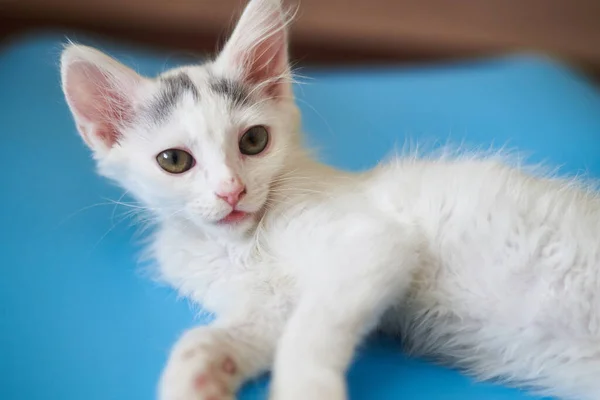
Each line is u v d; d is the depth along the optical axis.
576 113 0.54
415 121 0.53
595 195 0.34
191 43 0.69
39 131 0.49
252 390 0.31
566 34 0.75
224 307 0.34
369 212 0.33
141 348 0.34
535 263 0.31
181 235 0.35
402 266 0.32
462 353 0.33
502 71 0.61
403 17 0.72
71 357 0.34
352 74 0.62
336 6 0.70
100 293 0.37
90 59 0.34
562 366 0.31
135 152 0.34
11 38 0.65
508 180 0.34
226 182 0.33
